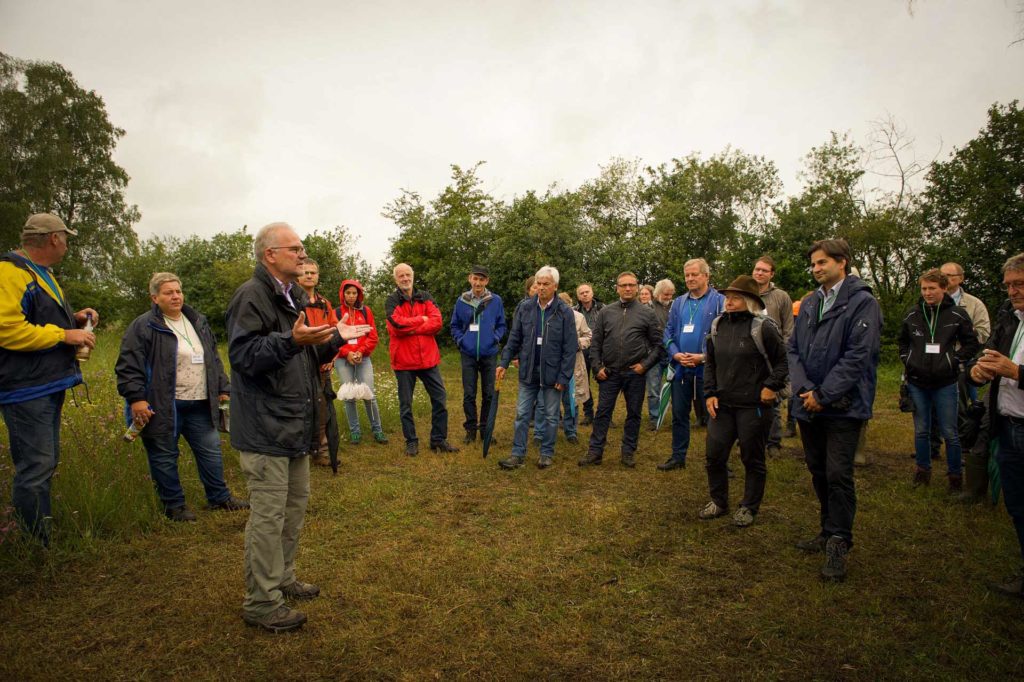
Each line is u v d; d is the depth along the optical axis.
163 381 4.28
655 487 5.21
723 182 23.56
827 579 3.45
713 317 5.54
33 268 3.59
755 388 4.25
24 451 3.54
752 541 4.03
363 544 3.98
